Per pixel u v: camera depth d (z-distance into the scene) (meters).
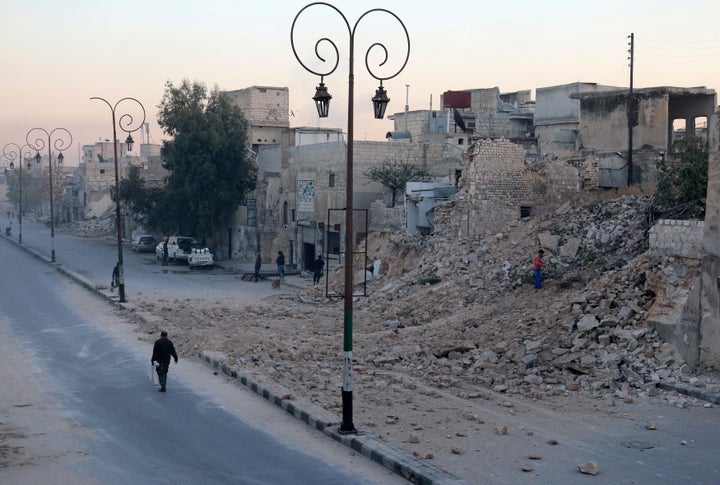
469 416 17.58
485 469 14.06
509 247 34.28
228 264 60.91
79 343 27.97
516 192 39.09
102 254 71.06
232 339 26.22
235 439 16.17
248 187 65.69
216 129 64.00
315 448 15.63
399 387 20.67
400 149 50.22
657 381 20.16
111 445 15.64
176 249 61.16
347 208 16.30
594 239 31.16
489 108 72.31
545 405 18.73
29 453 15.02
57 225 119.75
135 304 37.72
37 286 46.62
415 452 14.73
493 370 22.06
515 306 27.59
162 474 13.91
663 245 23.16
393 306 33.47
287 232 57.69
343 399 16.22
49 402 19.23
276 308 36.31
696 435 16.30
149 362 24.47
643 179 45.97
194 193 62.84
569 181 39.59
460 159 49.34
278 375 21.58
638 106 48.31
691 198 28.00
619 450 15.29
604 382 20.14
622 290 24.44
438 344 24.97
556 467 14.23
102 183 115.00
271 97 76.88
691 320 20.88
